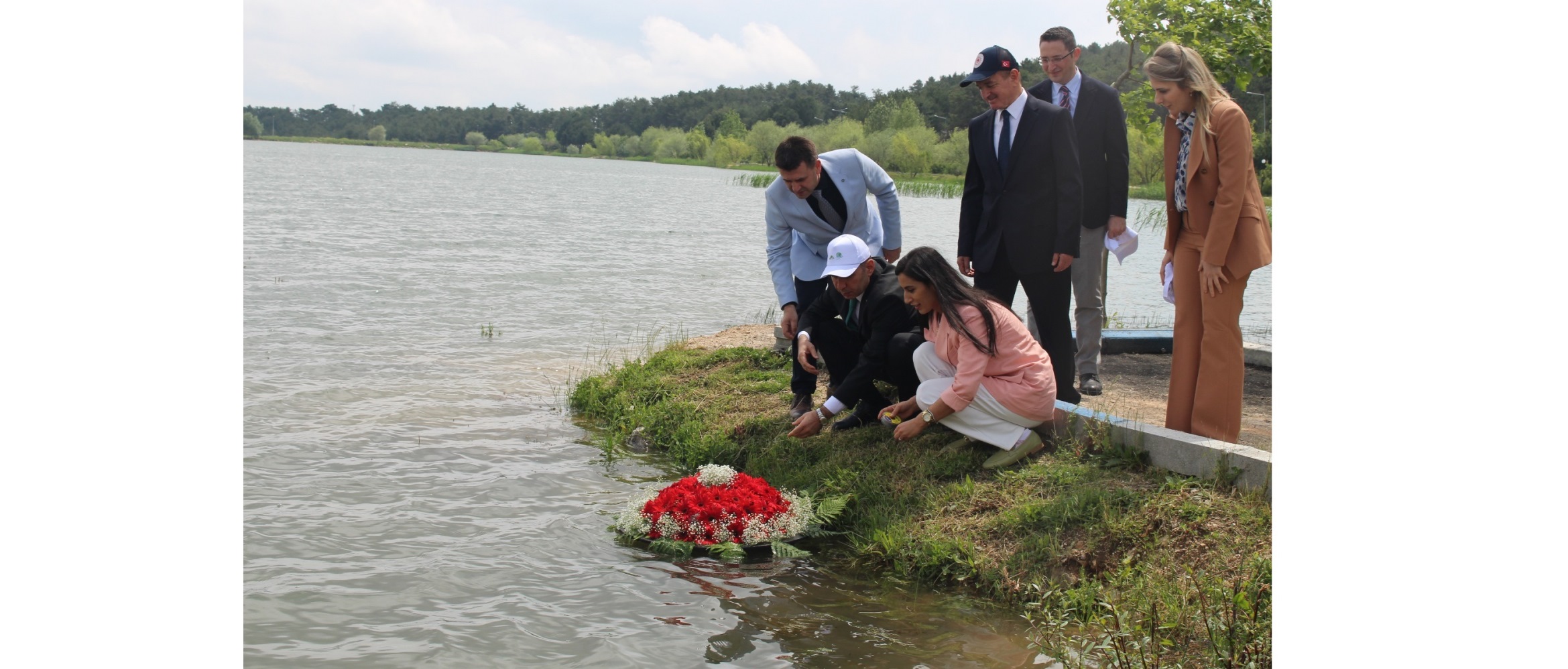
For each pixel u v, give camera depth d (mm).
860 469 6102
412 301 14516
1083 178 6922
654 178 81875
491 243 23984
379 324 12523
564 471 6855
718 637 4367
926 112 59969
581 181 71188
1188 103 5309
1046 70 6977
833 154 6613
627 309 14570
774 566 5246
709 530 5473
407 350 10992
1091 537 4906
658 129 152500
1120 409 6727
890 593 4902
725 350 9211
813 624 4516
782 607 4711
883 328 6105
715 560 5312
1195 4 8539
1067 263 6242
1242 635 3895
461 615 4555
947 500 5527
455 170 80250
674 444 7383
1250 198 5195
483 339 11844
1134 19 8742
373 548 5332
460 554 5297
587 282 17484
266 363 9977
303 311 13219
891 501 5711
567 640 4320
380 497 6176
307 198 37906
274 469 6637
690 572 5141
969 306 5570
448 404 8641
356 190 45406
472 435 7684
